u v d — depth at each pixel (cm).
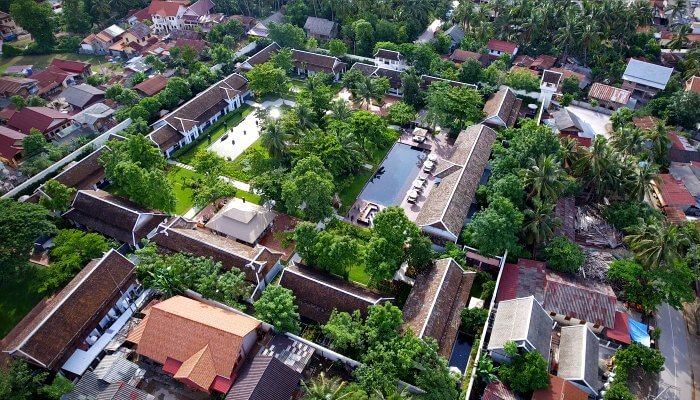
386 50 14612
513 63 15262
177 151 11756
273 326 7200
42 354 6681
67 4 16988
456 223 8831
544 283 8012
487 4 16338
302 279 7800
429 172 11162
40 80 14175
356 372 6538
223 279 7638
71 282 7756
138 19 18200
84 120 12269
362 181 10931
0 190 10244
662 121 10988
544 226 8500
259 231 9156
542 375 6456
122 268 7888
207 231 9325
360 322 7062
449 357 6994
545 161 8906
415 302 7600
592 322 7500
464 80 13588
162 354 6825
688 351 7619
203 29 17800
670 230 7856
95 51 16588
